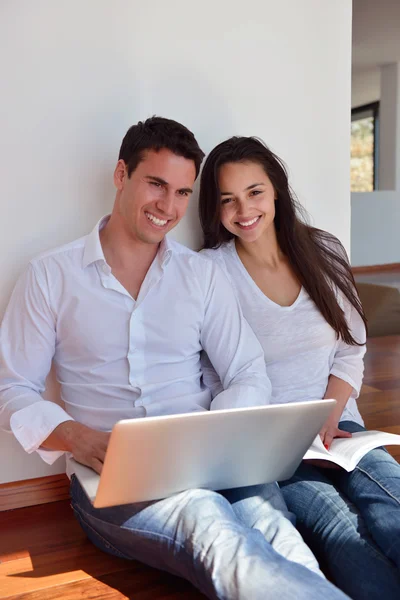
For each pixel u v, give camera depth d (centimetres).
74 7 199
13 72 195
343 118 242
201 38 217
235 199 196
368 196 931
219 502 145
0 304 202
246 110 226
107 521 154
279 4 226
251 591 121
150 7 208
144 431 129
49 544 182
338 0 235
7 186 198
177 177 170
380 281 776
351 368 202
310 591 118
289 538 147
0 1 191
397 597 140
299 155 237
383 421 285
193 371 188
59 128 202
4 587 160
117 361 177
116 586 160
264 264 203
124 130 210
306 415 146
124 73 207
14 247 202
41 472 210
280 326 198
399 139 966
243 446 145
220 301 186
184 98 217
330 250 210
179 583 161
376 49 903
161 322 179
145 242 175
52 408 162
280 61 229
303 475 177
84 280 174
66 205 206
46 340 175
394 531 146
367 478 167
